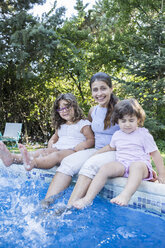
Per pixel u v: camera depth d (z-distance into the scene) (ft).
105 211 6.18
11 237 4.89
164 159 16.42
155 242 4.72
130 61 26.27
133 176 5.98
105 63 30.25
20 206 6.43
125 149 7.00
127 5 30.76
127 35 31.09
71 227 5.31
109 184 6.73
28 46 23.79
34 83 29.32
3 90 30.86
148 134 7.05
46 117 29.55
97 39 32.96
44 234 5.01
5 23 24.16
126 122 6.97
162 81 24.72
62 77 29.30
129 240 4.80
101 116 8.36
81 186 6.28
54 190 6.63
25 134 30.32
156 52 27.68
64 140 8.63
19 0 26.11
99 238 4.88
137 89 24.54
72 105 8.61
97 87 8.15
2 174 9.55
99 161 6.69
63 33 28.55
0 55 23.85
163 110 26.40
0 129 30.50
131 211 6.13
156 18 27.66
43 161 7.38
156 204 5.74
